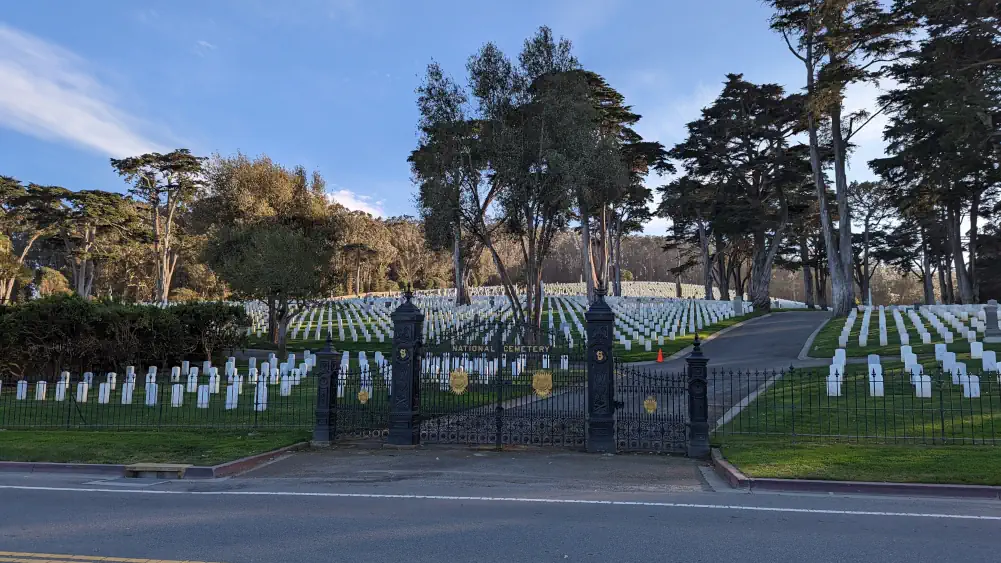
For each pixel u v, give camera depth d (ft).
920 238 255.29
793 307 232.94
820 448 38.14
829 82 120.37
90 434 46.57
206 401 58.54
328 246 132.98
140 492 29.86
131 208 214.28
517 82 85.05
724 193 192.85
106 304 90.79
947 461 33.55
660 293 348.18
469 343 45.24
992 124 112.06
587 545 20.57
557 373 46.50
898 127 136.77
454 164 83.76
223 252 127.34
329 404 45.19
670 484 31.55
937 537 21.58
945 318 108.06
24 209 194.49
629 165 163.12
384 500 27.58
